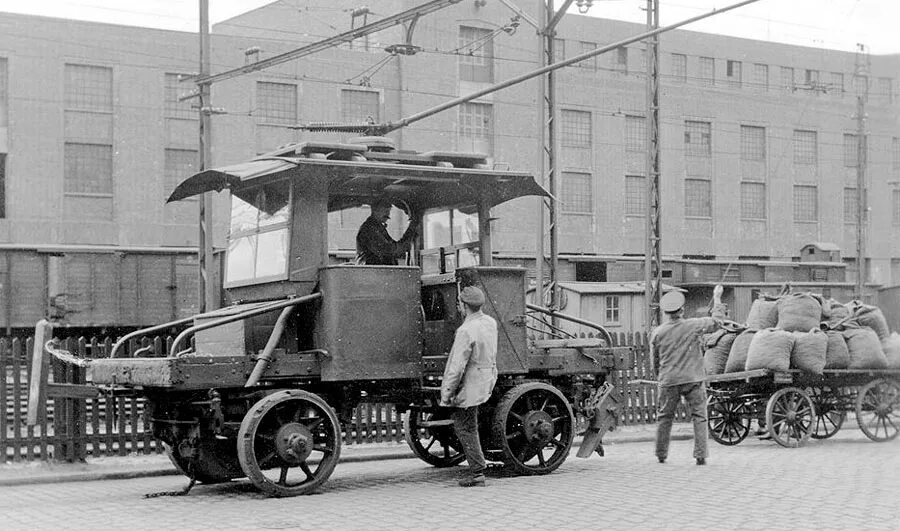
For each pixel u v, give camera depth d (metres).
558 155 53.78
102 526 8.02
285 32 51.25
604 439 15.95
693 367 11.95
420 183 11.38
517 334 11.18
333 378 10.07
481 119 50.06
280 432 9.57
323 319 10.23
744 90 61.06
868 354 14.78
